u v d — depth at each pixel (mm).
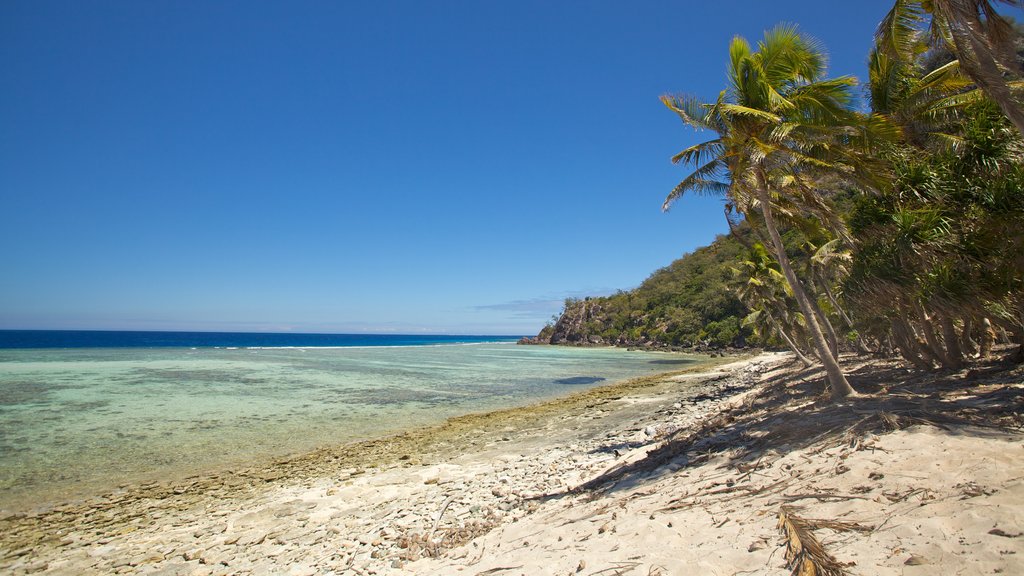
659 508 6105
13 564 7707
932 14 8945
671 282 119500
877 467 5473
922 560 3469
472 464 13141
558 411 22234
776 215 14508
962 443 5652
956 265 10742
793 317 29406
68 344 96250
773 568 3848
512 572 5062
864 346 30719
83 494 11164
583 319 143000
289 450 15320
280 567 7191
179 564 7547
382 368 47625
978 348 17484
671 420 16656
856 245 12594
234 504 10391
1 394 26219
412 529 8250
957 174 10602
